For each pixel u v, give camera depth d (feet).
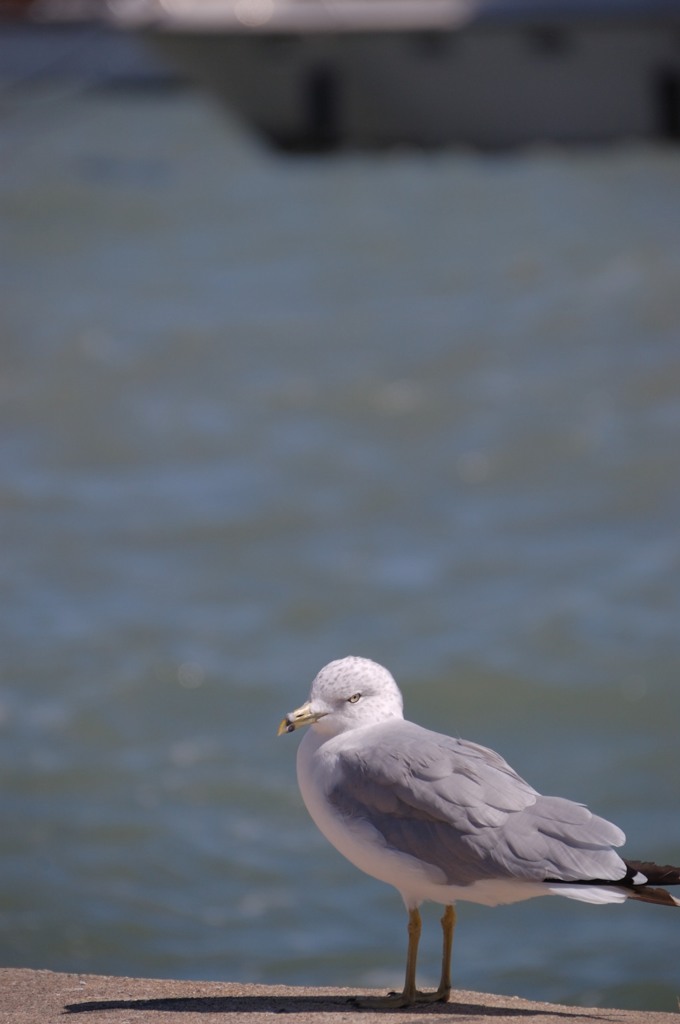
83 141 207.51
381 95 171.42
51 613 61.77
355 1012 17.81
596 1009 18.54
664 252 122.21
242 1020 17.28
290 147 179.22
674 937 35.94
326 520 72.79
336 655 57.41
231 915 38.45
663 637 57.77
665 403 87.56
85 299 123.65
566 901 37.88
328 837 18.17
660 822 43.86
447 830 17.02
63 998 18.80
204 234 147.95
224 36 163.63
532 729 51.65
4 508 75.15
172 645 58.34
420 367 97.81
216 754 48.73
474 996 18.98
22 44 211.00
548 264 122.42
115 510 74.54
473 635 58.70
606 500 73.67
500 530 70.69
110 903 39.01
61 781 46.73
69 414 91.50
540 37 164.35
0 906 38.88
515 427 84.74
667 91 166.40
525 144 171.53
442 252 132.16
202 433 86.69
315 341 106.22
